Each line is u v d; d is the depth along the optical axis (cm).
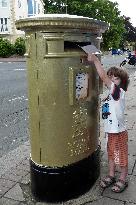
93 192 352
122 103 338
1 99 966
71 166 329
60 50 301
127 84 344
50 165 325
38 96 315
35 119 324
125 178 356
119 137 345
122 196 341
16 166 426
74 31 301
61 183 327
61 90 310
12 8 4431
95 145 362
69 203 331
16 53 3491
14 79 1486
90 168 353
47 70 305
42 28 294
